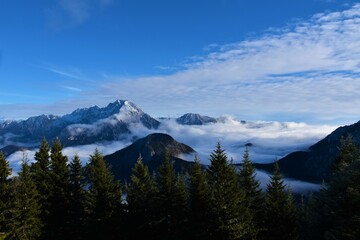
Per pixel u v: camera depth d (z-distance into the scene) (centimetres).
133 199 5338
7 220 4469
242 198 4784
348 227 3547
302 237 4759
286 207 5222
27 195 4612
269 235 5147
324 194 4178
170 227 5228
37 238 4906
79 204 5291
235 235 4456
